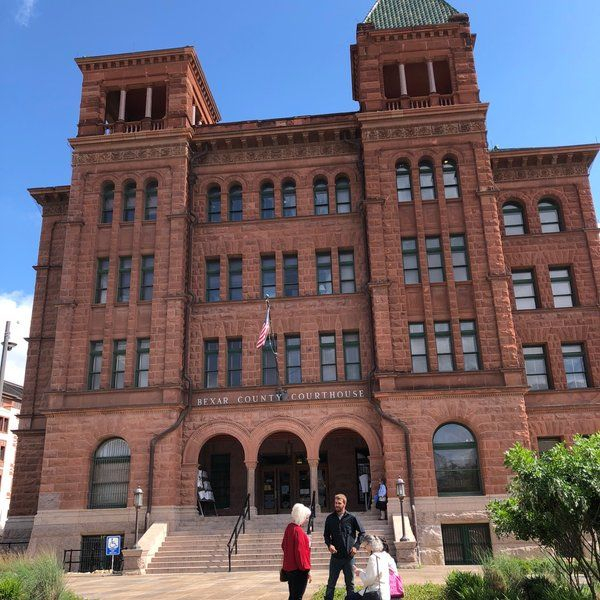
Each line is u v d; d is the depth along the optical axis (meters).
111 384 32.06
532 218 35.28
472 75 35.34
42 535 29.52
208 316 33.28
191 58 37.31
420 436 29.22
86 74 37.31
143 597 17.34
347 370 32.03
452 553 27.75
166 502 29.33
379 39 36.38
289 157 35.66
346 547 12.38
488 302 31.36
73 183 35.25
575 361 33.09
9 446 74.00
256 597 16.72
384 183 33.53
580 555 12.70
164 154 35.19
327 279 33.81
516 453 13.41
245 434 30.94
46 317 37.50
